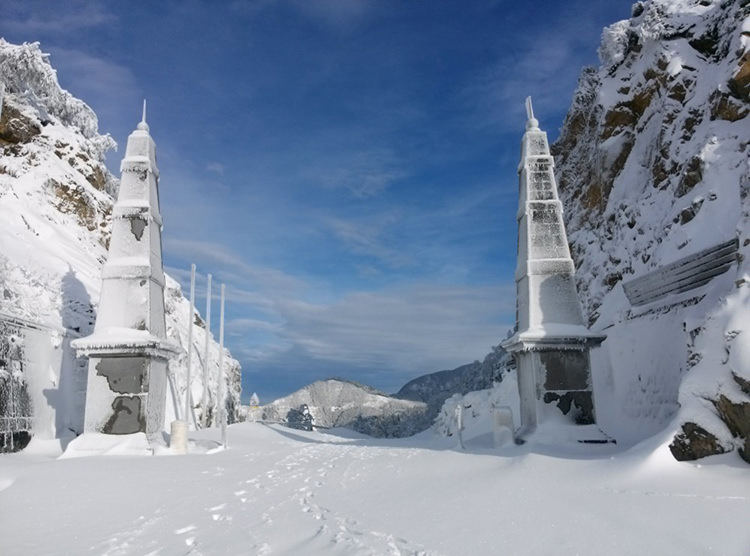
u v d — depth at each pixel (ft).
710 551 23.84
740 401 37.50
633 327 88.69
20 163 127.44
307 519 33.42
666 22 128.77
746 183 48.57
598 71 162.20
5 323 70.23
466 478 43.32
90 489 42.88
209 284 96.22
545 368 67.62
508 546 26.12
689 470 37.04
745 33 97.71
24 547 29.19
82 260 113.80
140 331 68.03
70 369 84.38
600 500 32.71
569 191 157.69
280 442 81.41
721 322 44.16
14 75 134.00
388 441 90.48
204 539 30.09
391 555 25.70
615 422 82.94
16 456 63.72
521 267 75.00
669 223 95.66
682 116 109.50
